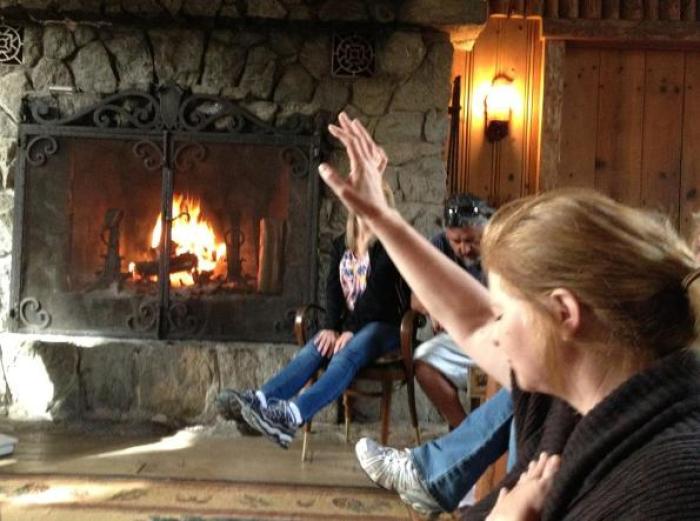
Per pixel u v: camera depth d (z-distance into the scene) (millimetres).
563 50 5121
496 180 5223
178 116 4438
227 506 3047
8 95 4461
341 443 4074
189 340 4465
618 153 5258
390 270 3482
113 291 4473
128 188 4461
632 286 757
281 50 4480
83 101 4469
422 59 4496
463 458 2326
